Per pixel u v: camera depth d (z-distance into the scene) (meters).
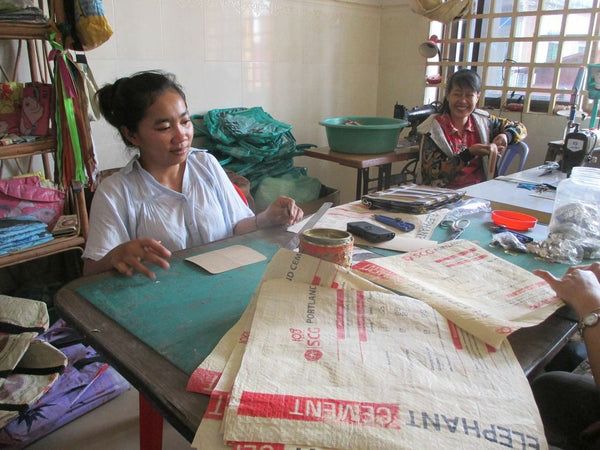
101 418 1.59
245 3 2.80
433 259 1.00
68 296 0.87
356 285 0.81
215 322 0.78
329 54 3.35
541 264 1.07
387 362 0.63
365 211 1.44
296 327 0.70
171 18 2.51
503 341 0.71
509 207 1.55
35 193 2.00
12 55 2.04
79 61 1.90
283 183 2.61
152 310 0.82
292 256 0.84
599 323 0.77
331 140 2.82
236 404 0.54
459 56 3.33
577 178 1.38
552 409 1.03
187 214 1.41
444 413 0.55
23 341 1.46
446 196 1.49
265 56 2.99
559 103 2.92
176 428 0.58
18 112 1.91
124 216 1.35
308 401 0.55
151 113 1.27
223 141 2.60
